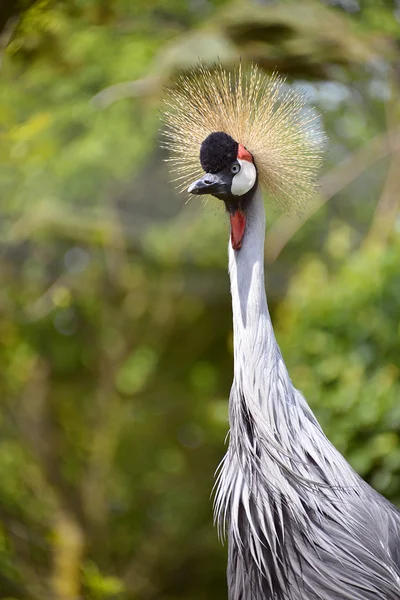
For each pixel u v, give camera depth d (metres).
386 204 10.20
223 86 5.67
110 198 14.63
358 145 11.89
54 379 16.34
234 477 5.18
